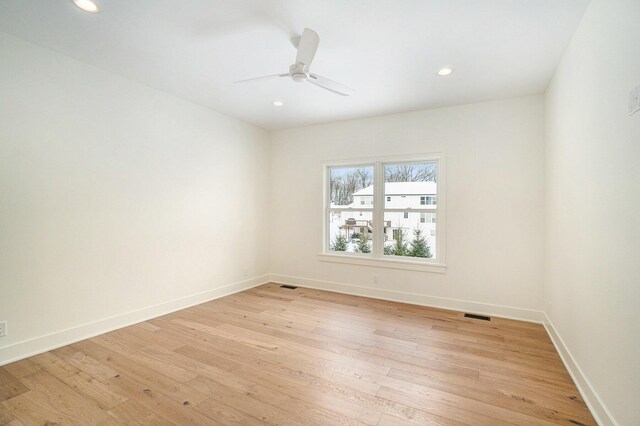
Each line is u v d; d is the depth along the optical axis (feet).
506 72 9.55
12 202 7.82
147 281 11.00
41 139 8.32
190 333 9.75
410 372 7.43
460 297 12.29
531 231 11.19
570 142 7.76
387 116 13.91
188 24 7.31
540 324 10.80
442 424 5.60
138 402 6.19
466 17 6.90
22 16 6.97
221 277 14.05
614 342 5.17
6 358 7.69
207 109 13.32
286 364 7.80
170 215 11.80
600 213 5.83
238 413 5.88
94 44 8.23
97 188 9.56
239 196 15.05
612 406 5.20
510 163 11.52
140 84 10.76
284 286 16.11
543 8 6.55
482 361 8.01
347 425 5.56
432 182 13.42
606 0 5.64
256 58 9.00
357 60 8.93
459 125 12.40
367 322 10.83
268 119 14.92
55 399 6.26
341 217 15.53
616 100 5.22
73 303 9.00
